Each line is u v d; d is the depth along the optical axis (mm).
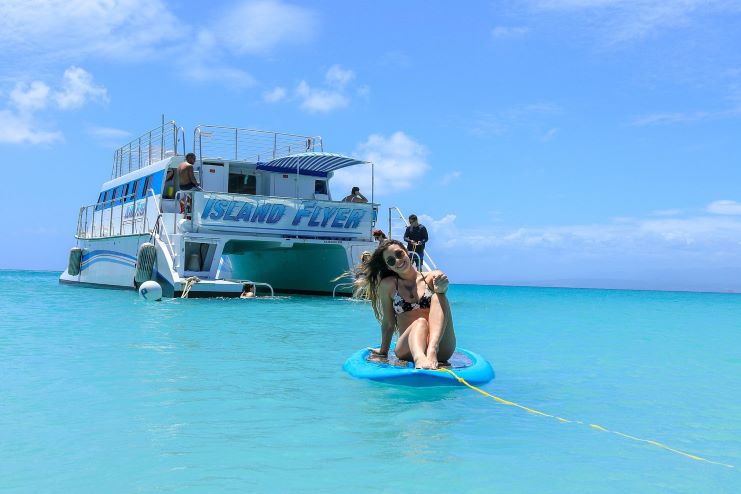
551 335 9719
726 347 8484
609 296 43969
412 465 3090
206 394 4645
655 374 6004
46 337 7988
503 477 2939
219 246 16516
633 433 3777
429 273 5559
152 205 18266
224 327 9492
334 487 2781
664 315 17016
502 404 4465
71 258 25016
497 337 9250
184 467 3031
